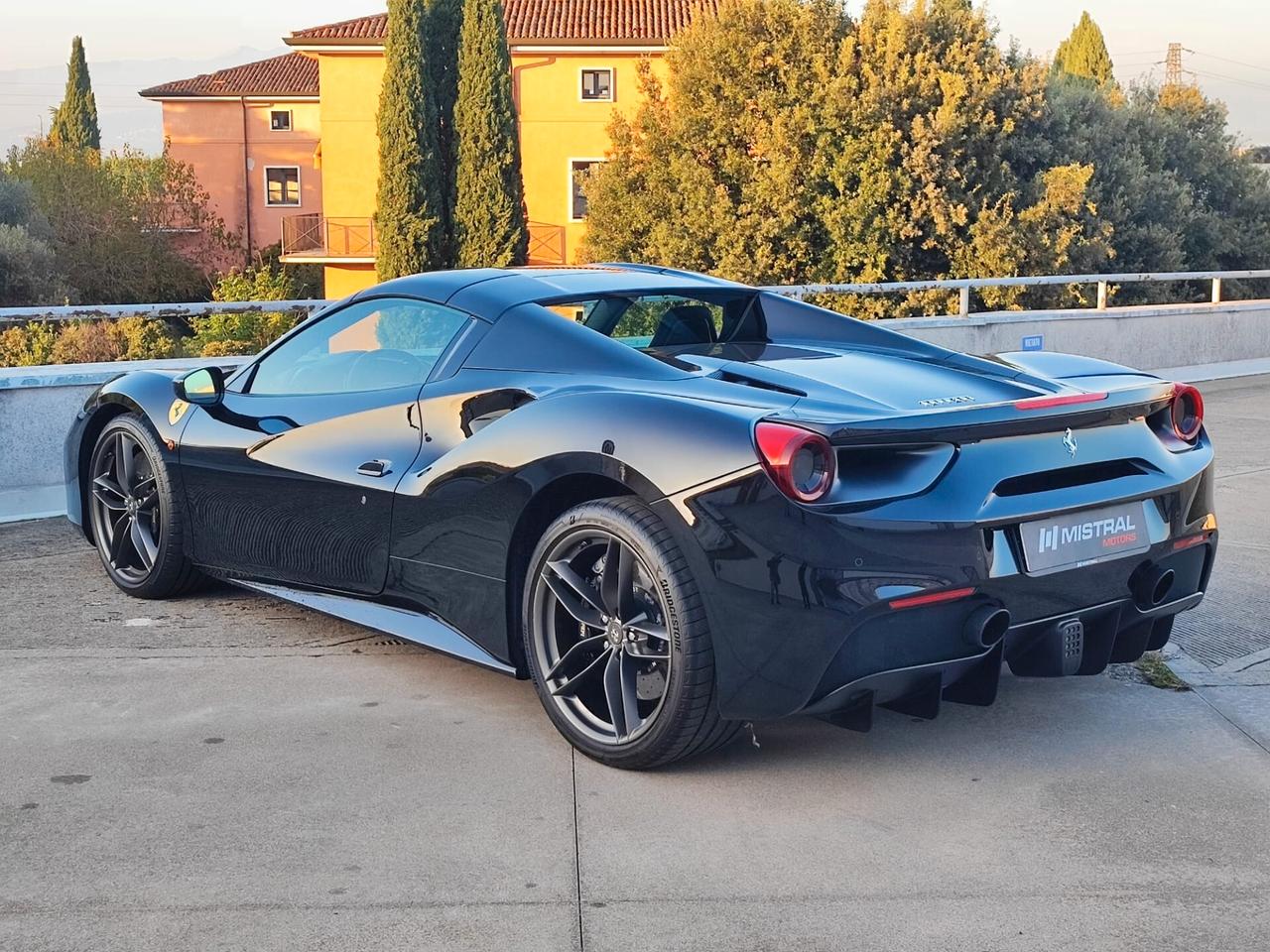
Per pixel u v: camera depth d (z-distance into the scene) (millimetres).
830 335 3826
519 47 37062
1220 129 32531
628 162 29250
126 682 3717
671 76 28797
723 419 2873
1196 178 32000
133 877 2531
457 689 3695
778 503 2729
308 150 54219
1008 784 3041
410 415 3639
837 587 2713
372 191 38250
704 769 3135
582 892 2486
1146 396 3285
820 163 26828
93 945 2266
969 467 2900
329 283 39906
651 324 3705
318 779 3027
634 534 2936
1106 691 3705
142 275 44719
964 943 2299
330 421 3865
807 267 27453
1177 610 3389
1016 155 27484
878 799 2951
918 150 26141
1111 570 3129
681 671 2889
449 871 2572
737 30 27453
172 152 53969
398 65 33500
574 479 3133
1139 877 2562
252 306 6770
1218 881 2545
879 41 26828
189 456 4316
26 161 42562
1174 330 11703
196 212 48156
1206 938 2318
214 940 2287
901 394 3102
